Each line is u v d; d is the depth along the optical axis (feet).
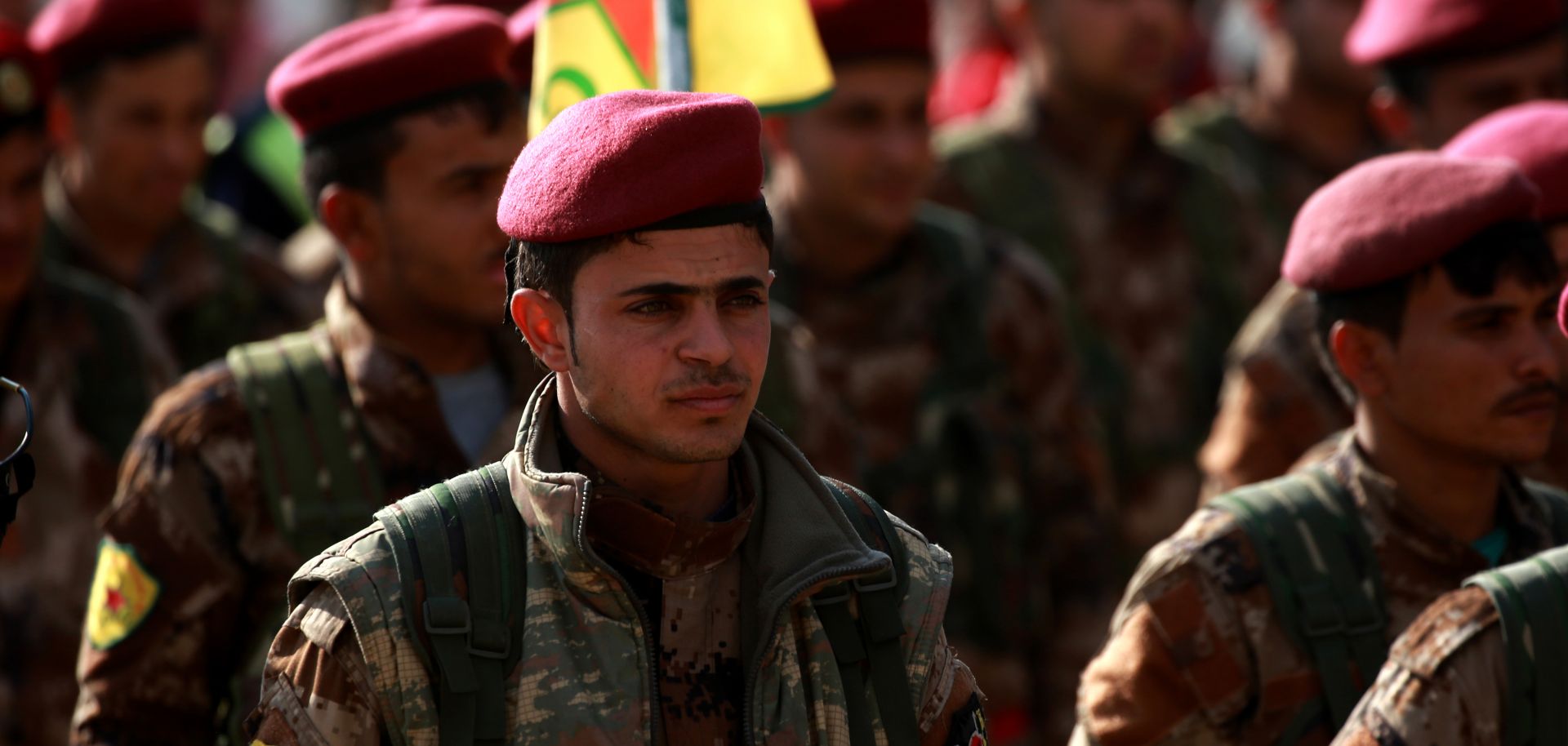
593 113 27.50
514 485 27.94
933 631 28.86
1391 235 37.09
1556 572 32.07
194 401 39.83
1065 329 59.98
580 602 27.30
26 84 48.52
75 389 50.67
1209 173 72.79
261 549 39.17
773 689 27.71
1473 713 31.32
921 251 59.72
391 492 40.29
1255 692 36.50
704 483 28.68
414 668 26.66
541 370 42.83
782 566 28.02
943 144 73.56
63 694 48.98
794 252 59.72
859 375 58.70
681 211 26.55
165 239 63.10
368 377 40.52
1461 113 61.52
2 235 48.70
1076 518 57.88
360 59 40.57
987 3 97.19
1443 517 37.63
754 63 37.37
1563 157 41.52
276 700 27.04
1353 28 75.15
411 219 40.70
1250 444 49.39
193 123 62.85
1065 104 71.82
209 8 87.15
